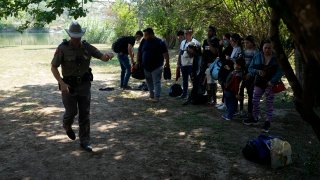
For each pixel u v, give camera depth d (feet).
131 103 28.60
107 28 111.55
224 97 24.70
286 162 15.88
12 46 96.32
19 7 25.62
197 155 17.43
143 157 17.16
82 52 16.34
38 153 17.60
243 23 45.01
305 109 7.82
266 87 21.02
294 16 5.94
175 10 44.06
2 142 19.16
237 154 17.52
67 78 16.48
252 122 22.38
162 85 37.19
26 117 24.23
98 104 28.22
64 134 20.56
